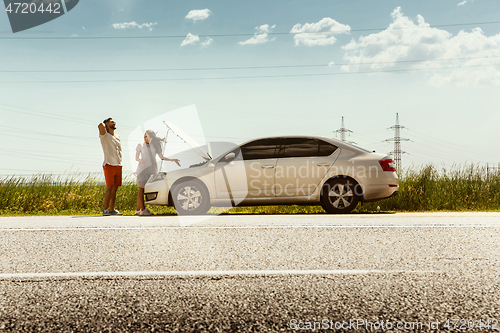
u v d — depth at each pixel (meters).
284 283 3.32
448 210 10.24
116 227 6.32
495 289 3.12
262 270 3.71
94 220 7.49
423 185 10.92
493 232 5.66
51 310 2.75
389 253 4.36
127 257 4.23
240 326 2.49
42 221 7.37
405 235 5.45
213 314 2.68
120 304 2.86
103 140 8.73
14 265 3.91
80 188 12.03
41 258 4.20
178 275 3.55
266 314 2.67
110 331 2.43
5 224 6.84
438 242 4.95
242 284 3.30
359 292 3.08
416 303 2.84
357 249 4.57
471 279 3.39
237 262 4.00
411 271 3.64
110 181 8.84
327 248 4.64
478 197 10.80
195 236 5.45
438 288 3.16
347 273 3.59
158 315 2.66
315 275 3.54
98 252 4.48
